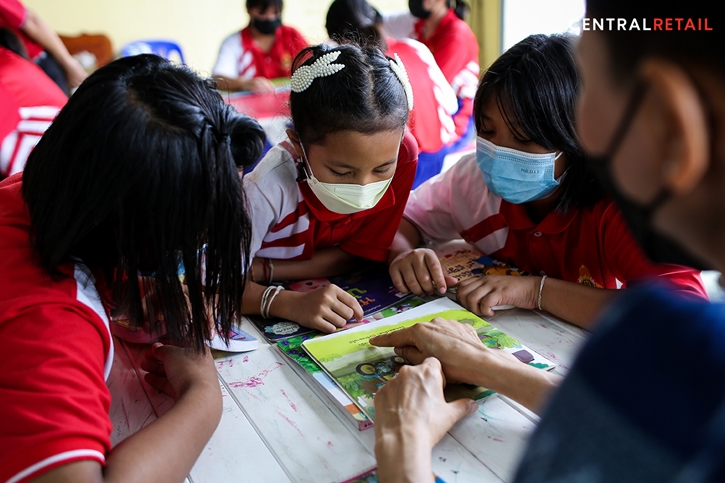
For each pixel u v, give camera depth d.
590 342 0.37
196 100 0.76
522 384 0.82
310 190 1.27
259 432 0.83
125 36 4.28
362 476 0.74
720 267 0.34
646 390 0.32
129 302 0.78
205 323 0.83
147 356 0.96
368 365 0.95
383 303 1.19
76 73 2.61
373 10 2.39
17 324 0.68
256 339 1.07
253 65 3.79
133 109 0.69
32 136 1.66
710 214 0.32
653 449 0.31
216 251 0.79
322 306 1.11
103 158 0.68
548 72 1.08
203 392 0.83
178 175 0.70
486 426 0.82
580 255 1.32
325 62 1.08
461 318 1.09
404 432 0.73
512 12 4.60
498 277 1.18
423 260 1.25
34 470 0.60
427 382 0.82
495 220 1.41
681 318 0.33
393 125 1.09
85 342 0.70
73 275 0.75
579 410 0.34
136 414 0.88
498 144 1.17
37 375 0.64
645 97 0.30
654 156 0.31
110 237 0.74
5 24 2.30
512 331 1.09
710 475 0.29
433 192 1.52
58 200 0.70
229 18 4.51
